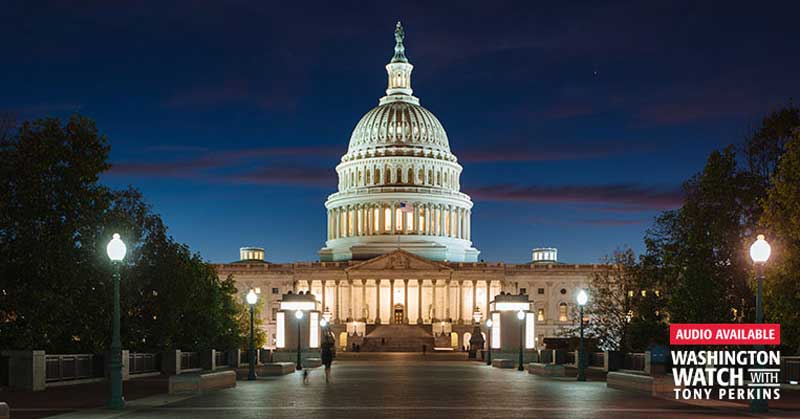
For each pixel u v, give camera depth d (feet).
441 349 518.37
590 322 335.67
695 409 110.93
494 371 240.32
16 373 145.28
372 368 269.23
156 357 210.38
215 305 307.37
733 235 217.36
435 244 652.48
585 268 618.85
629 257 310.86
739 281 219.41
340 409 110.22
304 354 295.89
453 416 101.30
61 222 188.75
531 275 621.72
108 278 195.31
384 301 621.31
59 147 187.32
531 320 295.07
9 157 184.65
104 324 194.18
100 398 129.80
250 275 619.26
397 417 100.07
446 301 606.96
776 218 168.55
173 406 115.14
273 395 135.23
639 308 276.41
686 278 223.10
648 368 193.47
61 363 161.58
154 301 255.50
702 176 224.53
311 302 299.38
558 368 202.08
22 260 180.65
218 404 118.11
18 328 180.34
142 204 255.29
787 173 168.45
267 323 615.98
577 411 107.86
